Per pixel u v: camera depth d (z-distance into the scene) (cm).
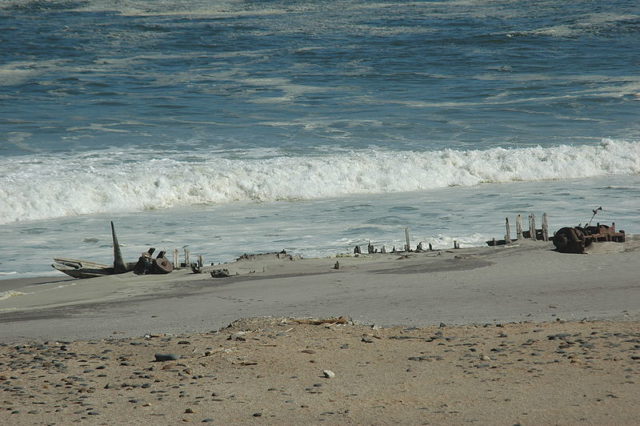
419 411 2334
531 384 2561
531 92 15450
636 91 15075
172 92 15850
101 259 6650
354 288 4850
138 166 10081
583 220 7469
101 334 3909
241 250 6806
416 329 3575
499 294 4459
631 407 2259
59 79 17200
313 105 14538
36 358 3281
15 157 10644
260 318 3934
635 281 4644
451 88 16075
